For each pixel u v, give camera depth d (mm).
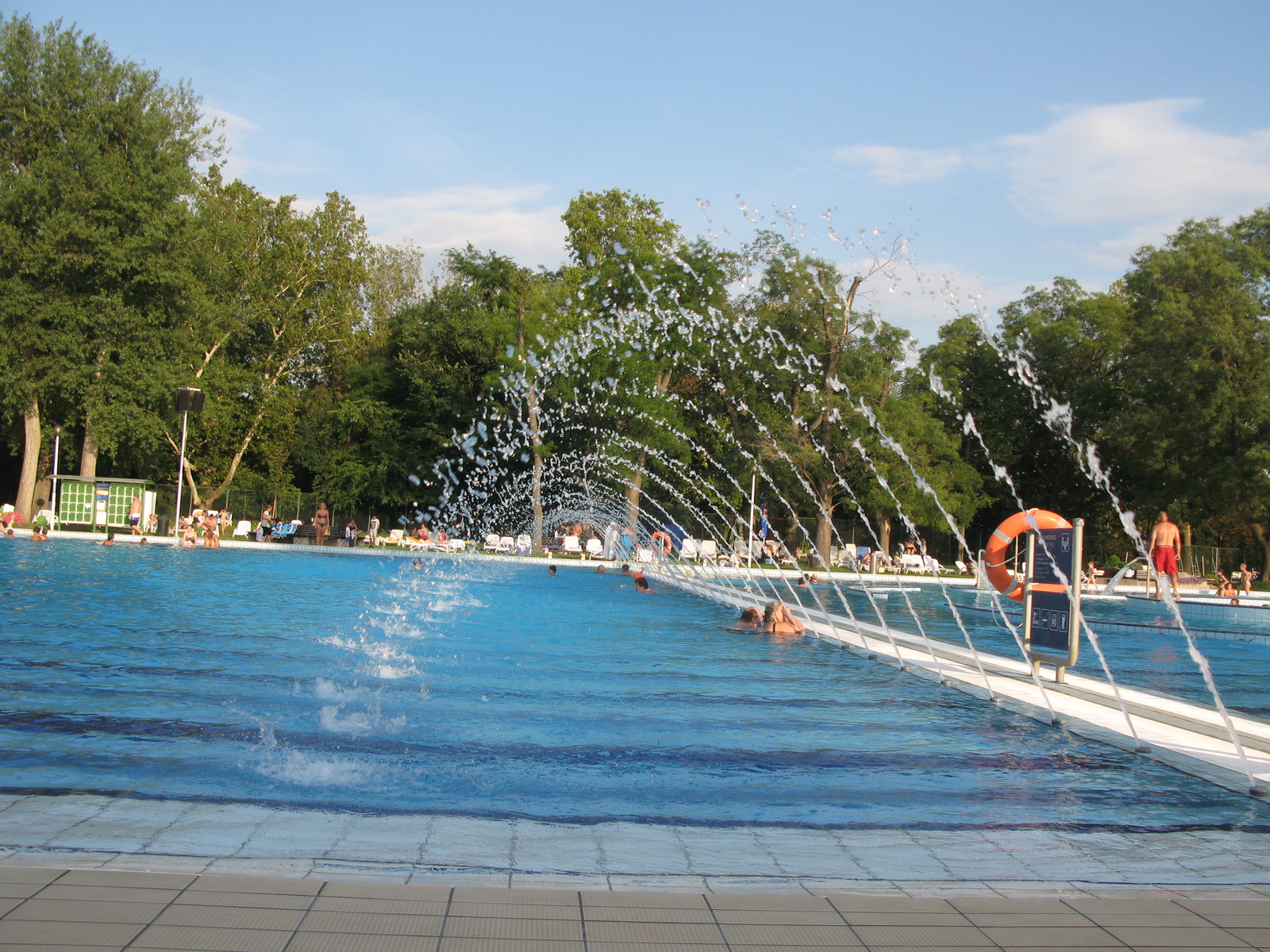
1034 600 9766
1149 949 3201
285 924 3111
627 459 42406
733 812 4738
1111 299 48156
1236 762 6031
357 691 7434
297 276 48469
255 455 53562
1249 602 24156
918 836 4441
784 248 42781
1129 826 4715
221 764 5168
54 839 3789
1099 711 7738
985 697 8391
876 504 41219
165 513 44062
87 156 35688
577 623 13656
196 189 40125
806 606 19484
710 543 39125
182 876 3463
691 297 43469
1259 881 3936
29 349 36031
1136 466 43500
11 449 43312
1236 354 39188
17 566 18906
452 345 49531
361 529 50562
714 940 3168
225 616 12375
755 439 42938
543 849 4020
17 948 2832
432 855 3857
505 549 39000
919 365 48562
